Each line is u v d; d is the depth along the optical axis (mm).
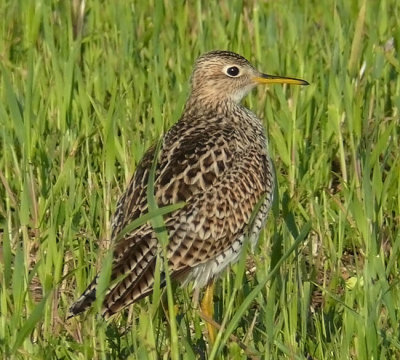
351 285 13695
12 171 16000
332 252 14000
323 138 16812
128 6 20219
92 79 17891
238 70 14664
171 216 12406
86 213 14758
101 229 14273
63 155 15445
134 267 11883
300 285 12266
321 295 14250
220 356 11750
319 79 17906
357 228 14305
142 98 17297
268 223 14398
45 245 13680
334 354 11852
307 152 16531
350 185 15133
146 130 15805
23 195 13055
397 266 13844
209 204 12617
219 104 14562
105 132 14797
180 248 12344
